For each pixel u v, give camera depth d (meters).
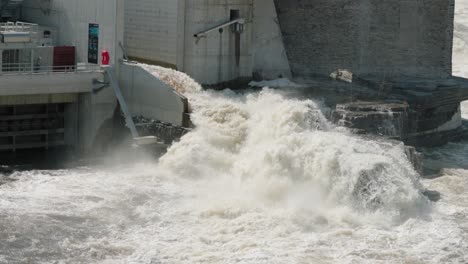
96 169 57.66
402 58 72.00
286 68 70.81
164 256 44.00
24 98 60.78
